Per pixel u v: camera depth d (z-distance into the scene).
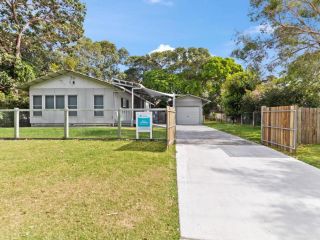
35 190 4.88
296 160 8.05
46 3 28.59
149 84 46.34
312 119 12.05
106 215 3.83
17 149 9.42
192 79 47.16
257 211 4.12
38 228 3.41
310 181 5.77
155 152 8.98
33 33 29.31
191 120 32.66
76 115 20.91
